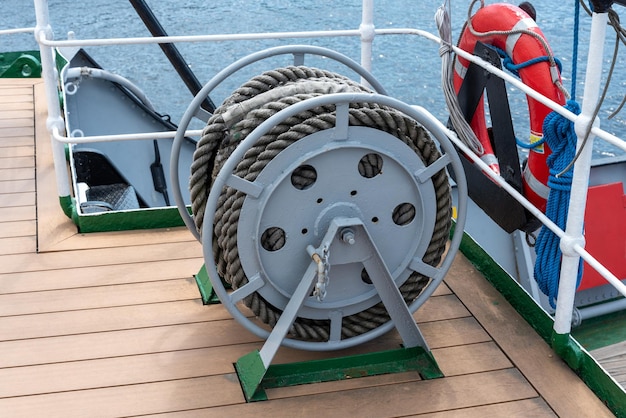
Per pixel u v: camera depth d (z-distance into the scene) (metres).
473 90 3.54
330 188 2.66
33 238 3.61
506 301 3.23
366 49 3.76
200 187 2.83
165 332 2.98
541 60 3.13
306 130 2.56
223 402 2.64
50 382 2.71
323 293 2.55
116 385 2.70
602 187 4.72
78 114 5.72
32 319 3.03
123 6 13.28
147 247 3.56
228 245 2.67
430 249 2.92
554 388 2.74
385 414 2.61
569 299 2.80
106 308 3.11
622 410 2.59
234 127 2.66
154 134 3.63
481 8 3.46
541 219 2.85
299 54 3.13
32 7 13.59
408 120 2.71
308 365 2.76
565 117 2.73
